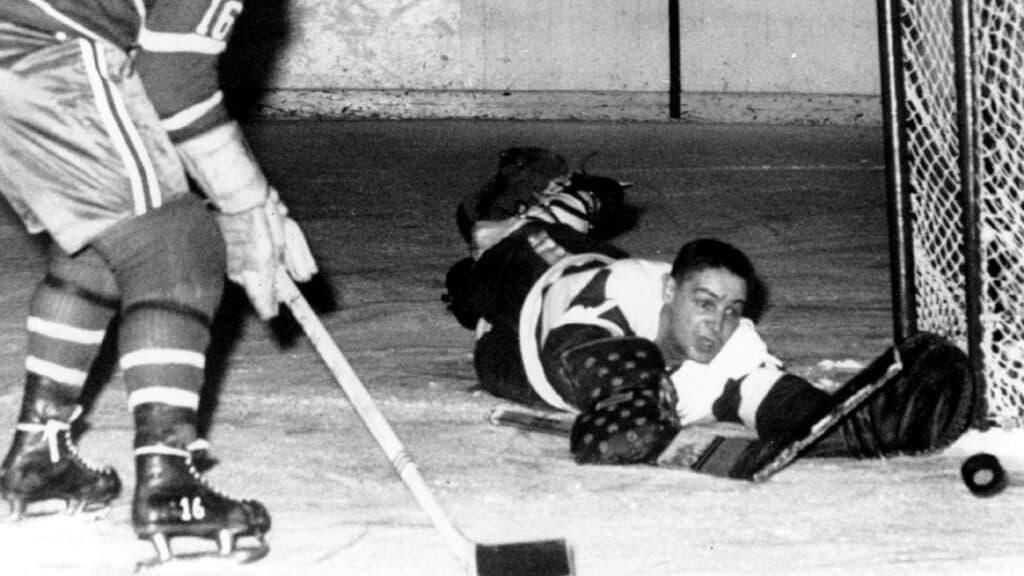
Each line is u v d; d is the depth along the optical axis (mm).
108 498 4332
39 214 3939
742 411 5062
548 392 5328
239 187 4070
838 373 6328
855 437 4953
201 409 5594
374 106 18188
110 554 4047
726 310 5051
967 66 5020
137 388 3932
